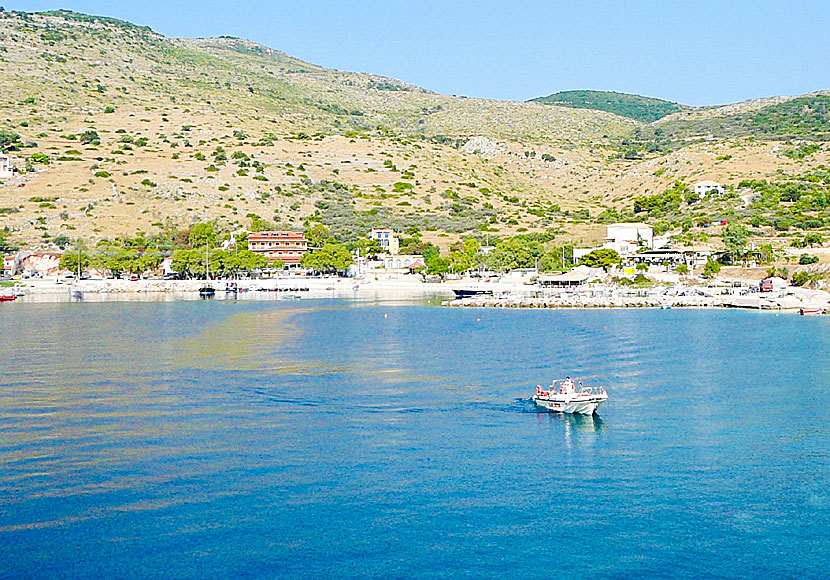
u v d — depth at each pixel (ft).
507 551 213.87
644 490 249.55
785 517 231.71
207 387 376.27
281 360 448.65
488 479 257.75
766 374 404.36
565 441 294.25
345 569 205.87
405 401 349.61
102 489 247.91
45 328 593.42
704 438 296.92
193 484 252.21
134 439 293.84
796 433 302.04
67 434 299.38
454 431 306.14
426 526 226.58
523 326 602.03
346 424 314.55
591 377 399.24
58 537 218.59
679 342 511.40
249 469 264.93
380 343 513.86
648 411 333.01
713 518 231.09
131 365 431.84
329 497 243.60
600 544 217.36
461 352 475.72
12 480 254.27
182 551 212.64
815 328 574.15
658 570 205.57
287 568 205.87
